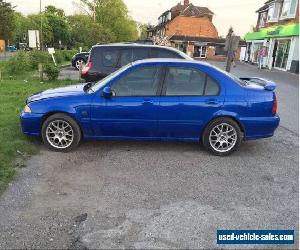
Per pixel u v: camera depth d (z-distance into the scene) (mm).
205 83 5527
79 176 4699
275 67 31188
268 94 5621
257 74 24203
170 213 3803
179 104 5430
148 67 5504
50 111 5512
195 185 4543
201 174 4910
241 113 5512
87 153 5578
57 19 62125
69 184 4449
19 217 3643
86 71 9250
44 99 5621
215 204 4047
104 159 5344
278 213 3889
